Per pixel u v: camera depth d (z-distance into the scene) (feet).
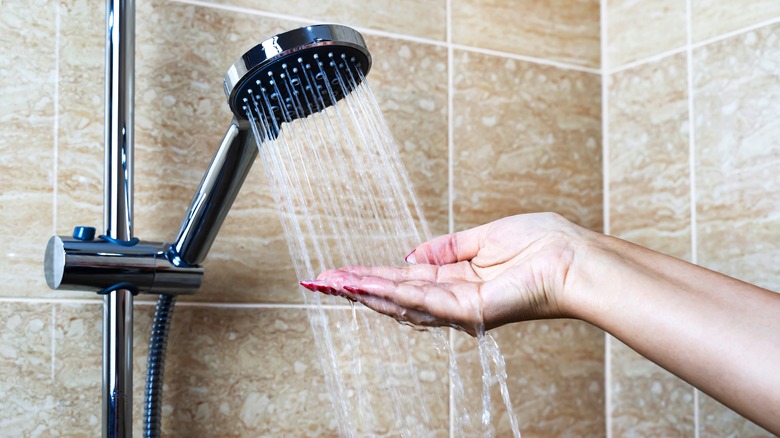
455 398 3.32
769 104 3.22
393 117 3.34
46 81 2.73
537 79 3.76
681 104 3.58
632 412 3.67
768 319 1.69
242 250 3.01
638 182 3.75
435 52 3.48
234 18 3.07
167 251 2.44
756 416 1.64
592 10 3.98
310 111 2.15
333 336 3.09
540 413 3.55
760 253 3.21
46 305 2.67
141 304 2.79
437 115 3.45
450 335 3.35
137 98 2.87
